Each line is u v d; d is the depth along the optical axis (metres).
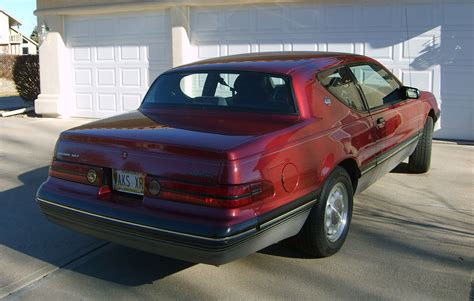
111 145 3.76
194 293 3.78
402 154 5.82
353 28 9.63
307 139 3.89
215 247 3.23
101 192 3.81
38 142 9.65
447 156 7.94
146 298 3.73
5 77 23.42
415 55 9.27
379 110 5.12
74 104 12.85
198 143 3.47
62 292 3.84
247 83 4.41
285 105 4.14
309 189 3.85
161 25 11.39
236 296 3.72
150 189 3.53
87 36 12.36
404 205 5.62
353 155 4.39
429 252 4.40
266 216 3.44
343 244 4.51
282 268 4.13
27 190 6.43
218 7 10.64
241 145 3.42
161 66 11.59
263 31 10.36
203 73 4.72
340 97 4.58
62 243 4.76
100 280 4.02
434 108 6.77
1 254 4.52
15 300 3.72
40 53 12.73
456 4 8.90
